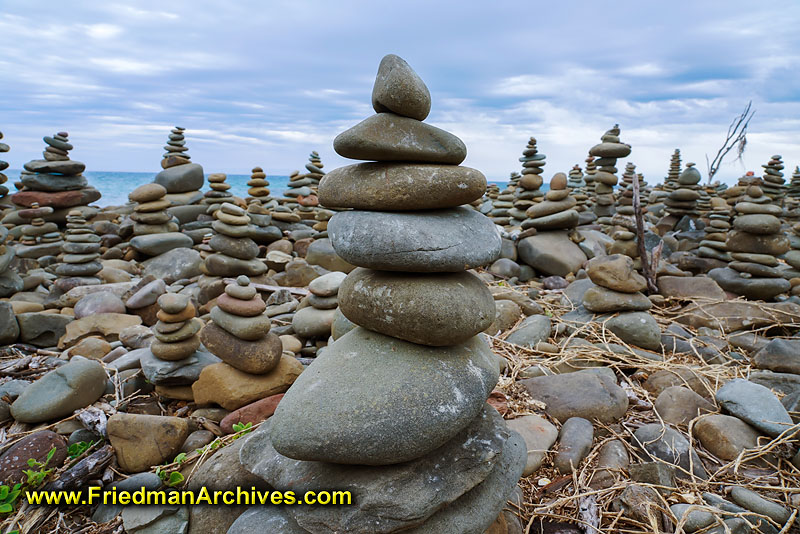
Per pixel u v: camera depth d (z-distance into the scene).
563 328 5.38
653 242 8.48
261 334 3.87
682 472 3.21
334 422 2.24
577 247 8.42
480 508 2.47
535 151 10.38
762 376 4.20
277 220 10.88
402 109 2.51
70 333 5.30
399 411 2.26
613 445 3.42
